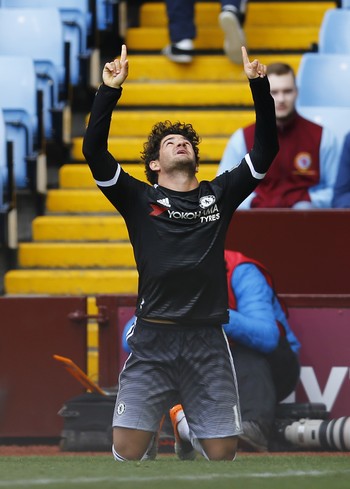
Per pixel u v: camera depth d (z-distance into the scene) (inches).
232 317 916.6
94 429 946.1
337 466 635.5
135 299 1004.6
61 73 1358.3
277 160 1125.7
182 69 1421.0
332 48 1385.3
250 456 813.9
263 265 1035.9
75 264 1230.9
